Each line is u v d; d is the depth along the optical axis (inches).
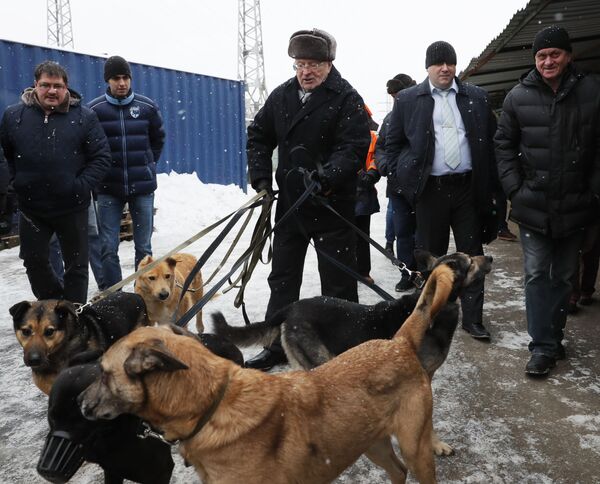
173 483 118.0
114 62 235.0
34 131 186.2
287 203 171.9
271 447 85.9
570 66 156.8
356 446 95.4
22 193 189.6
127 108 238.2
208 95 526.6
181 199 456.1
